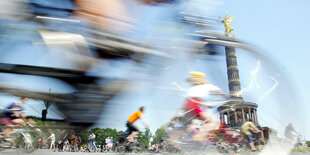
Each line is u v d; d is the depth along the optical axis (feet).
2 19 8.70
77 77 9.62
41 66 9.23
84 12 9.79
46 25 9.23
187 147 11.93
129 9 11.06
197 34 13.01
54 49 9.10
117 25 10.39
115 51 10.02
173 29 12.12
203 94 12.50
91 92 9.97
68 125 10.38
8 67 8.93
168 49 11.70
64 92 9.89
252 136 13.16
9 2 8.86
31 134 10.94
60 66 9.36
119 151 12.01
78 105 10.00
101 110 10.32
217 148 12.17
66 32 9.37
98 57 9.83
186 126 12.06
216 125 12.54
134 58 10.55
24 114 10.34
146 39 11.09
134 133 11.73
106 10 10.33
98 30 9.89
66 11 9.60
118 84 10.26
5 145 10.94
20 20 8.94
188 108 12.04
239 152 12.51
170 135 11.98
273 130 13.78
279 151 13.23
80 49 9.45
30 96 9.59
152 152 12.00
